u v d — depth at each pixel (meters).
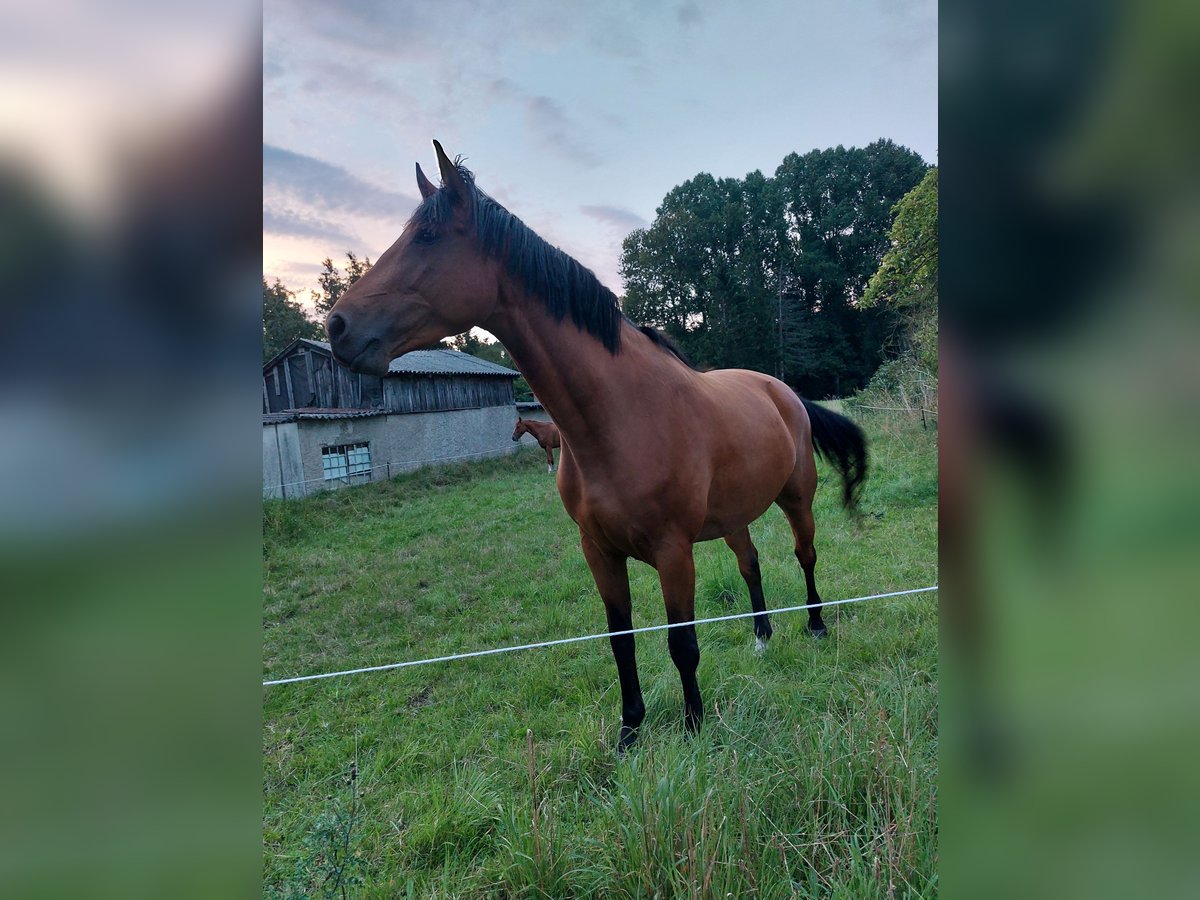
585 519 1.95
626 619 2.10
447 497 8.82
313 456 9.28
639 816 1.44
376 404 10.95
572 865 1.45
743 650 2.73
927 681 2.23
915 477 5.88
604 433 1.80
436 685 2.78
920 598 3.16
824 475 6.66
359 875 1.47
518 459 13.34
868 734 1.62
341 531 6.79
